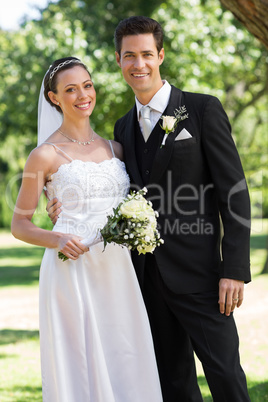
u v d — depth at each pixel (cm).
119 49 377
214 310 359
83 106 382
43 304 372
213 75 1448
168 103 375
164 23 1293
